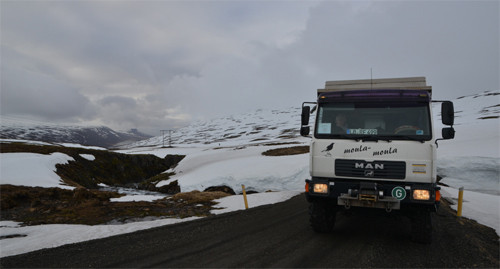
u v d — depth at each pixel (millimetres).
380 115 6207
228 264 5418
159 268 5352
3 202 17469
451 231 7539
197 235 7836
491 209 11711
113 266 5574
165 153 81250
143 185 49375
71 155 50281
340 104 6543
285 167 35125
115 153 62562
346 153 6266
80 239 8844
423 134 5836
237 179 32719
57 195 20781
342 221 8695
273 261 5488
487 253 5902
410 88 6516
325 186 6297
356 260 5406
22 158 36688
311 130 7016
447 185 24594
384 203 5801
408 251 5891
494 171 24297
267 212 11398
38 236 9875
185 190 36094
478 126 67188
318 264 5262
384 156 5965
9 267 5684
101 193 21578
